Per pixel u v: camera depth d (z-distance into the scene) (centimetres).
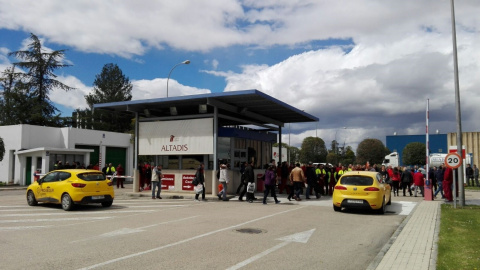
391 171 2233
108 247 741
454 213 1317
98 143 3541
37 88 4947
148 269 587
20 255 670
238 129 1989
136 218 1148
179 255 682
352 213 1333
